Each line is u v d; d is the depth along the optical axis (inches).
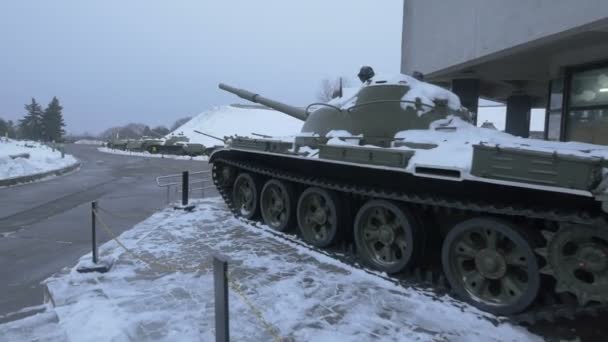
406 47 663.1
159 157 1418.6
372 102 278.8
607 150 187.9
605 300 159.6
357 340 169.9
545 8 361.4
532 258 178.4
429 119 264.2
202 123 2559.1
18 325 182.1
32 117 3523.6
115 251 286.7
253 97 433.1
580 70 453.4
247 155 362.9
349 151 236.2
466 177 183.9
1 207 462.9
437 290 216.5
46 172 777.6
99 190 603.2
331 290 219.5
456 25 496.1
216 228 352.2
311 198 301.1
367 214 252.8
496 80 623.2
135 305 200.1
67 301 205.9
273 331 148.7
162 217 398.6
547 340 171.6
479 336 174.7
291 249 292.2
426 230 235.3
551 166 162.2
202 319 186.1
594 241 164.2
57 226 370.6
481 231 199.5
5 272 253.1
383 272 240.7
